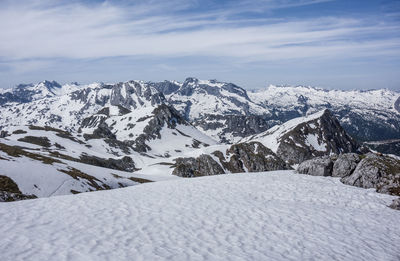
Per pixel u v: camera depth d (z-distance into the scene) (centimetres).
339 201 2858
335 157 4612
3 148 7938
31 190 5631
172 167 16212
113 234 1644
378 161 3753
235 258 1423
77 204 2309
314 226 2028
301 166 4712
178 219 2017
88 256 1331
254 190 3244
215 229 1847
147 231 1730
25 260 1257
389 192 3244
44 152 13000
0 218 1825
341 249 1644
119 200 2544
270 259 1440
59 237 1547
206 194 2970
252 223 2017
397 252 1647
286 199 2873
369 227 2080
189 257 1397
